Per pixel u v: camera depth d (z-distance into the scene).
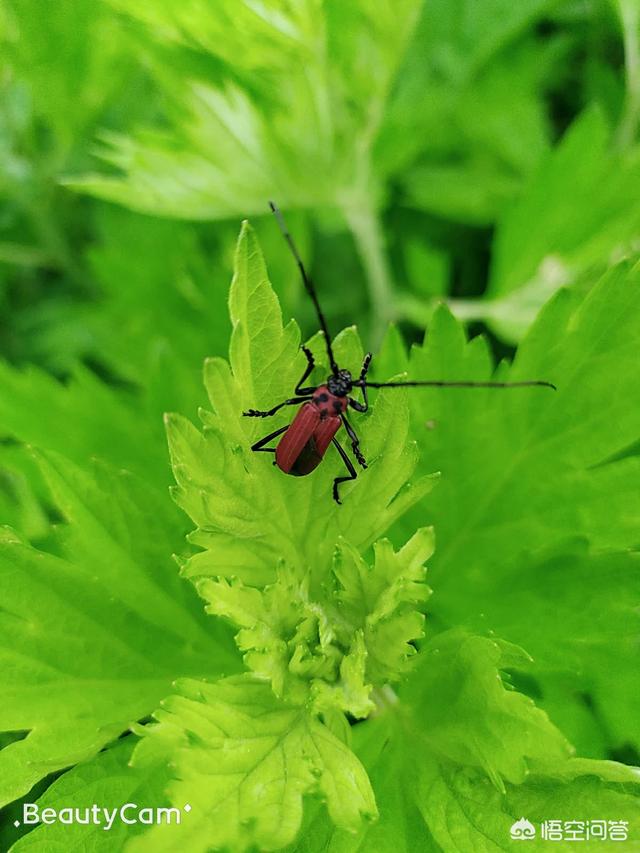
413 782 0.13
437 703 0.13
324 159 0.20
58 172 0.25
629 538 0.15
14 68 0.21
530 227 0.22
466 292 0.27
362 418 0.13
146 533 0.14
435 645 0.13
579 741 0.15
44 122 0.25
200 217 0.20
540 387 0.15
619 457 0.16
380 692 0.14
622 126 0.22
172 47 0.18
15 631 0.13
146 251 0.23
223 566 0.13
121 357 0.23
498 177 0.26
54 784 0.13
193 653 0.14
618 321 0.15
